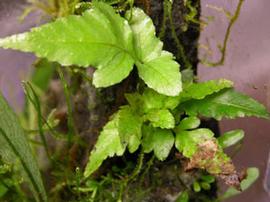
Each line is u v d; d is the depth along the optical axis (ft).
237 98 0.53
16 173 0.59
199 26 0.62
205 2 0.62
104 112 0.63
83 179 0.63
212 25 0.63
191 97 0.52
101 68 0.48
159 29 0.59
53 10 0.61
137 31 0.52
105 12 0.50
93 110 0.64
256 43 0.65
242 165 0.68
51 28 0.46
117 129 0.52
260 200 0.67
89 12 0.49
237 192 0.62
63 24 0.47
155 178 0.64
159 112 0.52
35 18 0.66
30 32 0.45
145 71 0.50
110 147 0.51
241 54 0.66
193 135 0.52
